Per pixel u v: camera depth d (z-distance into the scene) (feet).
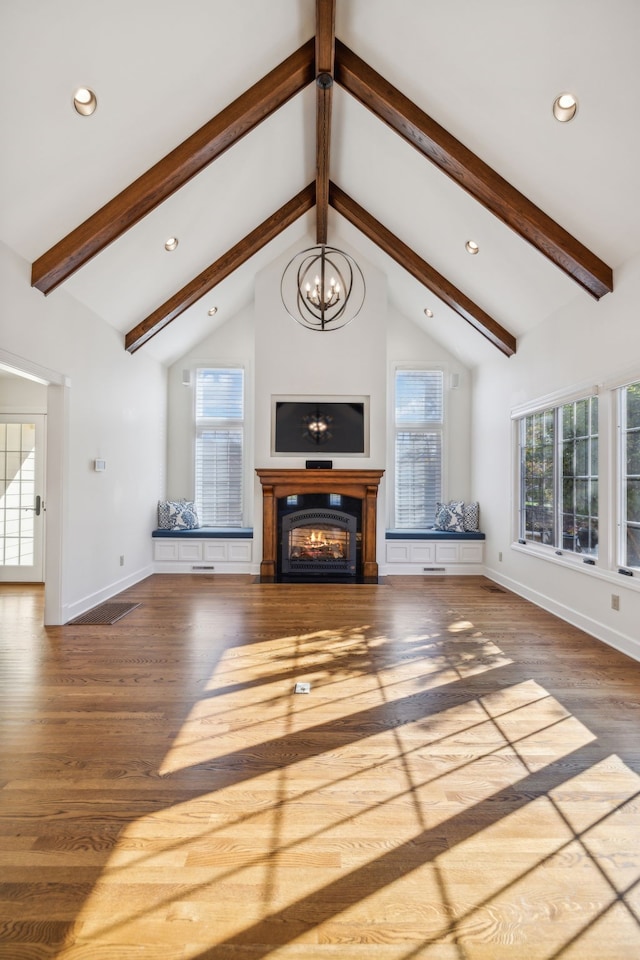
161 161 11.50
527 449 17.26
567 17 8.31
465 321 18.90
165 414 22.29
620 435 12.00
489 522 20.31
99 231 11.56
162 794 6.25
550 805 6.09
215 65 10.37
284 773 6.72
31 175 9.86
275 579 19.43
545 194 11.31
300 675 10.04
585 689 9.43
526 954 4.22
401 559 20.79
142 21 8.79
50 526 13.47
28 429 18.69
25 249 11.26
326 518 20.38
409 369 22.74
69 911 4.57
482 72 9.87
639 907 4.67
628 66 8.37
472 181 11.75
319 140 13.55
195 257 16.20
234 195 14.83
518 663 10.76
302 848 5.36
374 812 5.95
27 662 10.71
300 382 20.24
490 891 4.83
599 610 12.54
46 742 7.47
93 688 9.40
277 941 4.31
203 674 10.07
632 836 5.58
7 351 10.93
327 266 20.27
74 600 14.19
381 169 14.56
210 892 4.79
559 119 9.67
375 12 10.07
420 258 17.15
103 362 15.89
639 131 9.00
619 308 11.63
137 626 13.33
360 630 13.04
